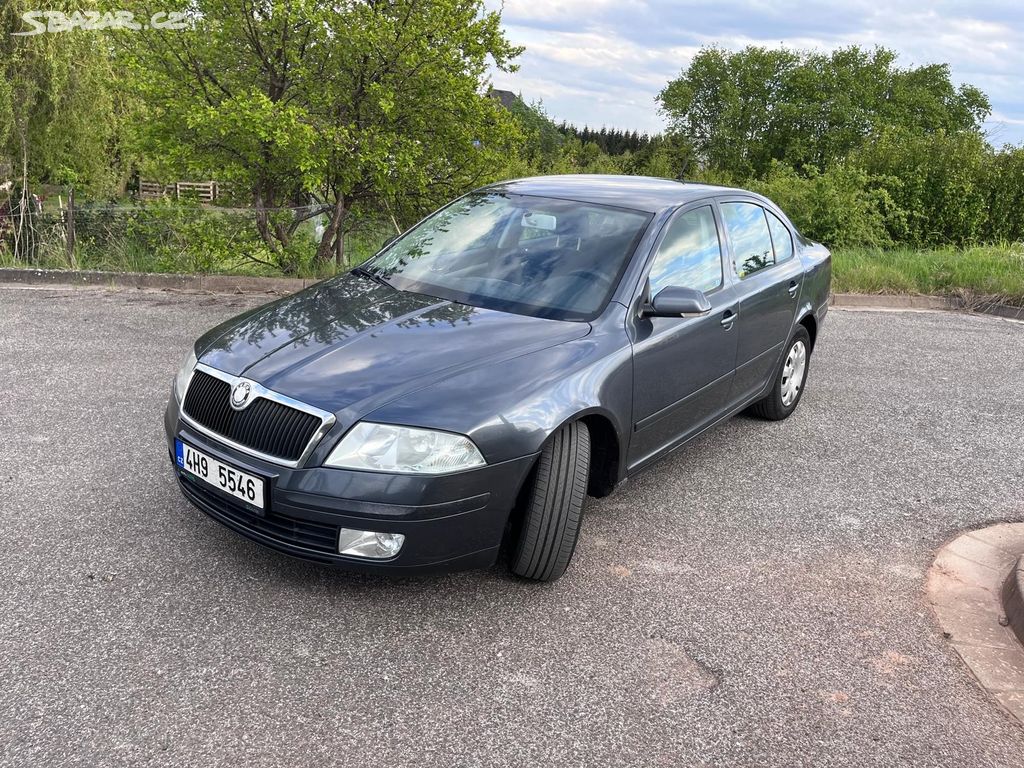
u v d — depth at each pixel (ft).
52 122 52.13
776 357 16.96
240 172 29.66
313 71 30.42
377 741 7.96
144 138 30.27
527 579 11.05
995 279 34.99
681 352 12.85
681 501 14.02
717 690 9.09
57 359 19.70
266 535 9.87
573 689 8.93
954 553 12.64
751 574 11.70
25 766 7.34
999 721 8.90
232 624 9.66
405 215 34.88
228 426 10.06
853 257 38.91
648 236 13.05
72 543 11.23
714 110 213.66
